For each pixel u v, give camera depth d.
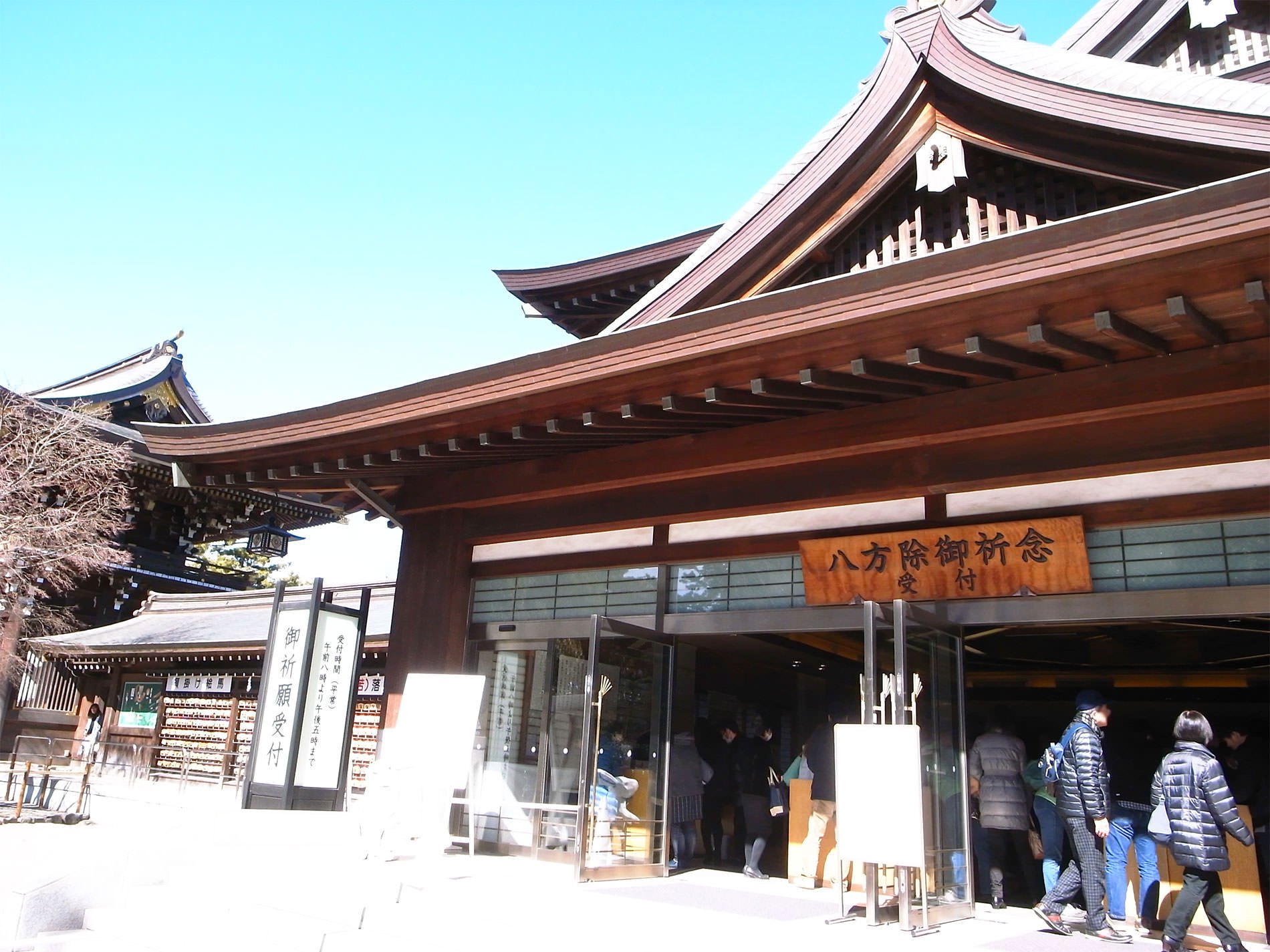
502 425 7.52
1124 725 14.70
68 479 17.70
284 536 29.27
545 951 5.15
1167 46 10.47
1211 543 5.85
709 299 7.66
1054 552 6.21
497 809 8.32
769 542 7.49
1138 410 5.84
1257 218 4.21
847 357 5.82
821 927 5.56
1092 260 4.63
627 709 7.55
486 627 8.89
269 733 8.84
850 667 14.23
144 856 6.78
